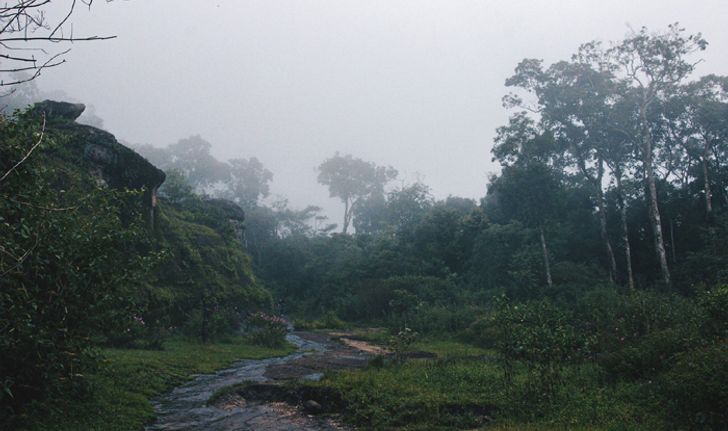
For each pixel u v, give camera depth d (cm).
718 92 3597
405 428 847
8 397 748
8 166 774
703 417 677
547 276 3169
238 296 2905
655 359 1015
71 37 395
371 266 4706
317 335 2978
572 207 4050
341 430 871
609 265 3488
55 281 813
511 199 3359
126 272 984
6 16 378
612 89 3497
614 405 850
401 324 2909
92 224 947
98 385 1014
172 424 898
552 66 3578
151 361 1383
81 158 2159
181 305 2453
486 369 1261
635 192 3894
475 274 3962
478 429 831
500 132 3391
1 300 691
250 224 6969
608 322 1603
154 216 2636
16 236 764
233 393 1105
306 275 5672
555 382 978
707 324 1066
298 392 1073
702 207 3619
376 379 1152
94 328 943
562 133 3681
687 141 3766
